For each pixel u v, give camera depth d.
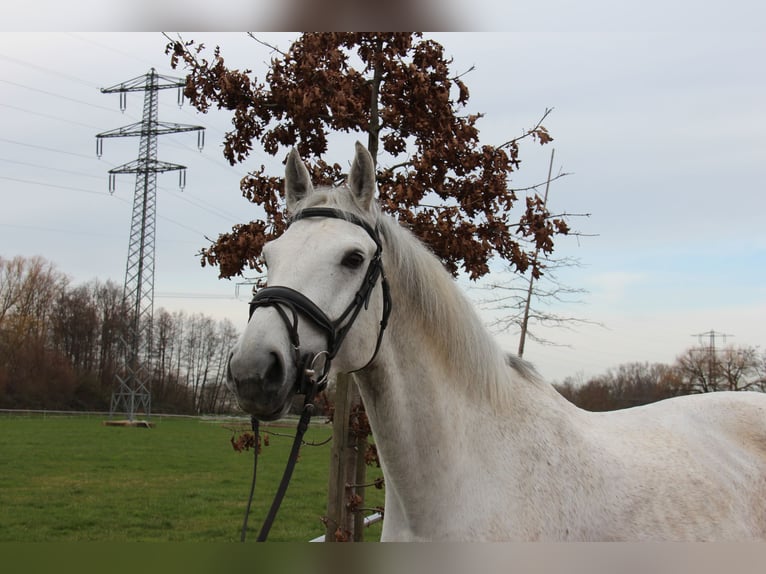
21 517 9.85
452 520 2.68
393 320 2.78
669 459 3.03
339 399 4.90
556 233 5.11
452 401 2.82
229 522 9.97
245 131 5.15
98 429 30.08
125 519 9.98
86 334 58.25
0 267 56.91
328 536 4.82
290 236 2.64
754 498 3.05
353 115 4.97
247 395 2.27
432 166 5.03
